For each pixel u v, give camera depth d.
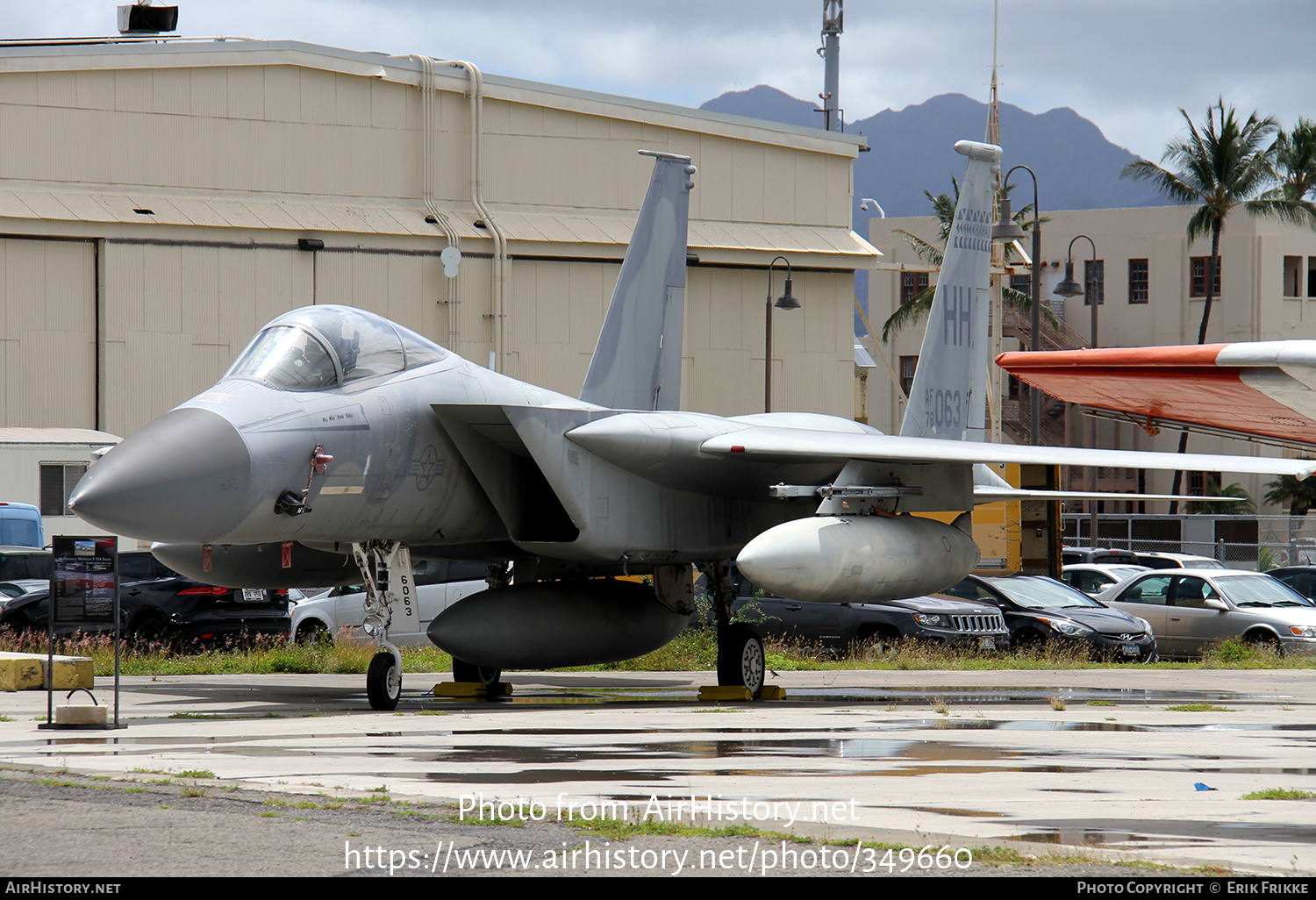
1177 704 50.03
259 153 124.56
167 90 121.00
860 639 74.12
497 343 130.75
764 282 146.62
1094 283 177.12
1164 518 163.88
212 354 121.25
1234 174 189.75
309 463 41.62
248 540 41.41
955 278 63.84
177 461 38.50
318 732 36.66
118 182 119.12
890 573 50.28
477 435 47.44
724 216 145.00
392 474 44.56
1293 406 31.44
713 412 143.75
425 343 48.25
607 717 42.50
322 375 43.56
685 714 43.84
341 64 127.06
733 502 54.69
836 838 20.16
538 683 60.97
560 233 134.75
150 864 18.61
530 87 135.50
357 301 126.50
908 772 28.12
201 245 120.69
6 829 20.97
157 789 24.97
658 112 141.38
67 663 51.62
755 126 146.25
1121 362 32.31
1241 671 68.50
